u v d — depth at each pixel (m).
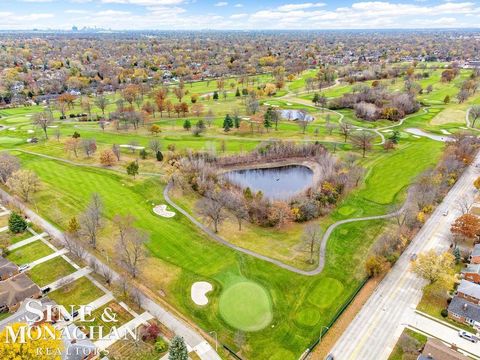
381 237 90.00
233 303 70.06
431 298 70.62
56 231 90.94
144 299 70.12
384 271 77.94
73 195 108.75
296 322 65.88
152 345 60.06
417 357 57.34
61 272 76.56
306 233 85.25
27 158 137.25
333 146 148.88
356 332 63.75
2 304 66.25
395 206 103.25
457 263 79.88
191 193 110.62
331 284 74.94
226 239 89.69
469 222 84.69
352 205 105.94
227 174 126.19
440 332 63.53
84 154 141.25
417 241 88.12
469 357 58.72
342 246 87.19
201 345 60.88
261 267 79.81
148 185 115.00
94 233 84.94
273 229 94.31
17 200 105.44
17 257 81.00
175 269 79.12
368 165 132.25
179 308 68.88
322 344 61.53
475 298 67.88
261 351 60.28
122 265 78.56
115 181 117.81
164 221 96.31
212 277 77.06
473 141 142.00
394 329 64.25
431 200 100.12
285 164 135.75
